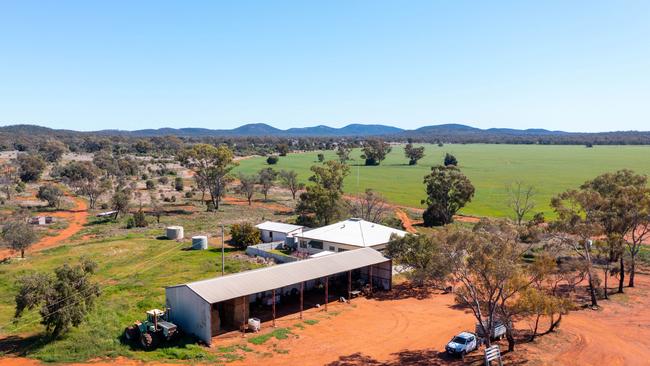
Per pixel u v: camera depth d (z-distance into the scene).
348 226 65.25
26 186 139.62
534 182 158.12
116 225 89.12
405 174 193.88
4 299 44.69
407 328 40.09
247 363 32.72
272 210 112.00
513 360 33.78
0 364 31.19
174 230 75.50
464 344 34.56
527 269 36.56
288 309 44.78
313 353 34.66
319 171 103.38
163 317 38.38
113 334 36.12
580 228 46.47
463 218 100.19
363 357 34.09
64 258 61.28
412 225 93.44
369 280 52.78
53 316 34.66
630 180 59.94
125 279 52.22
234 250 67.88
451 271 35.38
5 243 64.19
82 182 129.62
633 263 52.88
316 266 45.47
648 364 33.56
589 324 41.41
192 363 32.31
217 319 38.12
